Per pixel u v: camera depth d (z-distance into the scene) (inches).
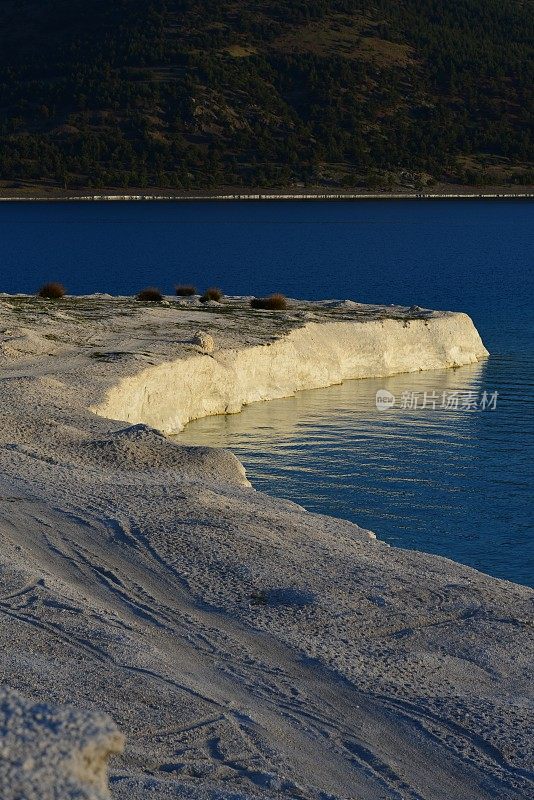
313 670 930.1
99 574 1175.0
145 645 951.6
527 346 4271.7
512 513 2009.1
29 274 7711.6
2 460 1659.7
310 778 725.3
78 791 390.3
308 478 2251.5
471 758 777.6
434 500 2090.3
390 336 3673.7
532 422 2864.2
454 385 3440.0
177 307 3900.1
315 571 1214.9
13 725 428.8
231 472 1771.7
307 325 3535.9
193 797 654.5
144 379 2630.4
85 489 1518.2
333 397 3211.1
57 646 921.5
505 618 1101.1
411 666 954.1
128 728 764.6
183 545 1274.6
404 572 1248.2
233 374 3002.0
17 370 2608.3
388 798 711.1
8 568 1122.0
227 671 919.0
